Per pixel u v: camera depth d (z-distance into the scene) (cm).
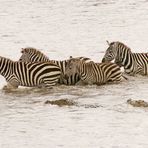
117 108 3238
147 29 6700
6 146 2652
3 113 3197
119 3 9075
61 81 3803
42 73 3662
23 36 6494
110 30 6744
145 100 3391
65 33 6662
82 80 3781
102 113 3147
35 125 2972
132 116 3081
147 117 3059
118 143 2662
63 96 3509
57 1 9462
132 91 3625
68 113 3164
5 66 3684
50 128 2914
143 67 4062
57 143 2678
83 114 3141
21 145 2661
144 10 8262
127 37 6191
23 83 3688
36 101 3428
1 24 7400
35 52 3922
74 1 9425
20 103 3394
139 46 5581
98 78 3800
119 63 4094
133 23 7194
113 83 3853
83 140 2714
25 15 8112
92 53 5303
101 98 3453
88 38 6269
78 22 7450
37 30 6912
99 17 7806
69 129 2891
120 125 2938
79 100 3416
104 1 9350
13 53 5362
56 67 3688
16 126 2964
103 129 2878
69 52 5412
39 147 2627
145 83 3856
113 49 4062
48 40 6206
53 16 7981
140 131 2838
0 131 2892
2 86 3903
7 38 6347
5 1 9469
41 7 8831
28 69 3669
